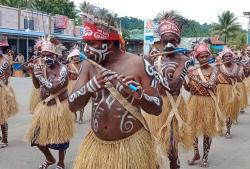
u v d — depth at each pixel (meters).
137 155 3.57
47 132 6.21
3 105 8.04
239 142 8.98
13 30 34.06
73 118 6.48
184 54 5.66
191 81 6.91
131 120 3.59
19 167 6.82
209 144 6.99
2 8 34.06
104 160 3.58
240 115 12.88
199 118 6.84
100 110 3.62
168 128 5.41
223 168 6.97
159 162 3.81
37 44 6.95
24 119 11.12
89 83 3.49
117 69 3.55
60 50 6.31
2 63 8.09
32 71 6.56
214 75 6.88
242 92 11.67
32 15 37.56
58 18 40.75
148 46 25.47
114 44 3.58
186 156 7.61
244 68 12.41
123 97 3.54
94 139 3.70
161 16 5.68
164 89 5.49
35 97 9.36
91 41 3.49
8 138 8.88
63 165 6.45
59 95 6.28
